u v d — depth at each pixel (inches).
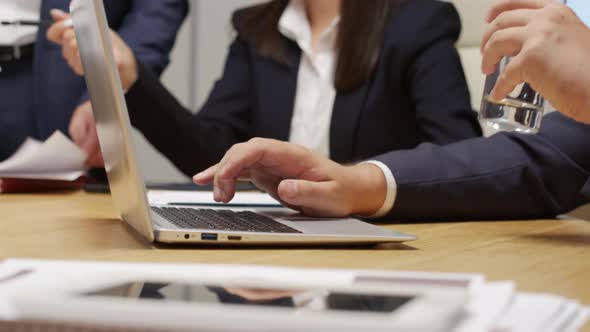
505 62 31.9
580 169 39.0
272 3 74.3
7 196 48.0
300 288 14.3
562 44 30.3
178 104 62.7
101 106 29.4
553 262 25.7
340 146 67.5
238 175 35.6
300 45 71.1
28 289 12.0
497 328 13.0
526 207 38.6
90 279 13.8
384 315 10.6
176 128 61.5
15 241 28.8
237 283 14.8
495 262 25.5
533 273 23.4
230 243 27.4
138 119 59.9
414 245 29.5
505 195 37.9
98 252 26.2
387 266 24.2
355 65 66.9
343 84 67.4
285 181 32.5
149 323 10.6
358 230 29.5
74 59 53.5
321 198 32.8
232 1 126.0
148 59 70.5
